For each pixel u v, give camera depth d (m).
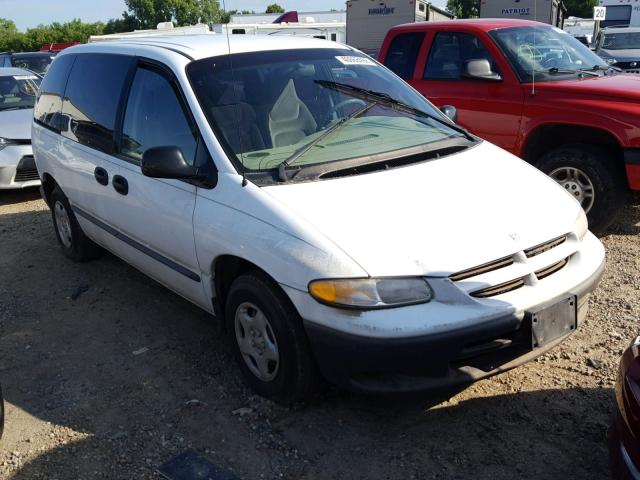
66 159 5.07
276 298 3.11
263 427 3.28
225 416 3.38
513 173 3.68
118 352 4.13
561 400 3.36
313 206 3.12
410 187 3.33
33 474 3.04
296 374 3.17
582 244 3.38
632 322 4.16
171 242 3.79
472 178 3.52
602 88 5.58
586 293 3.20
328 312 2.86
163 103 3.96
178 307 4.75
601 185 5.57
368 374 2.93
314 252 2.91
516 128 6.03
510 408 3.32
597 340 3.96
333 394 3.49
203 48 4.08
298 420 3.31
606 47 17.27
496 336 2.88
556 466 2.90
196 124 3.65
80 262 5.72
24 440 3.29
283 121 3.77
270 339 3.28
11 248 6.29
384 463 2.98
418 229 2.99
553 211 3.35
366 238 2.93
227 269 3.58
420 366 2.81
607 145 5.66
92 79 4.89
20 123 8.30
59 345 4.28
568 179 5.79
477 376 2.90
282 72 4.05
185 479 2.94
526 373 3.62
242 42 4.25
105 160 4.45
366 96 4.21
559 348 3.87
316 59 4.28
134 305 4.82
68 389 3.74
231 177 3.38
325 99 4.04
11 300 5.05
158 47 4.26
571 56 6.57
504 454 2.99
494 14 17.16
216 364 3.91
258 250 3.12
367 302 2.78
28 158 7.98
